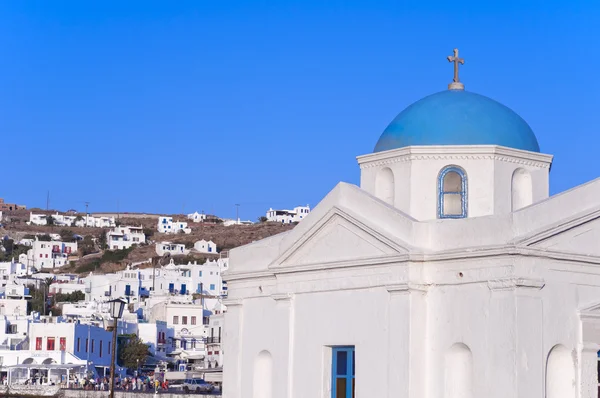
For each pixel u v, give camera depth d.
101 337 185.62
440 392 46.59
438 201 52.91
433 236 47.91
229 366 58.25
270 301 55.97
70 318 195.75
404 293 47.50
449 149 52.81
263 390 56.47
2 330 177.25
